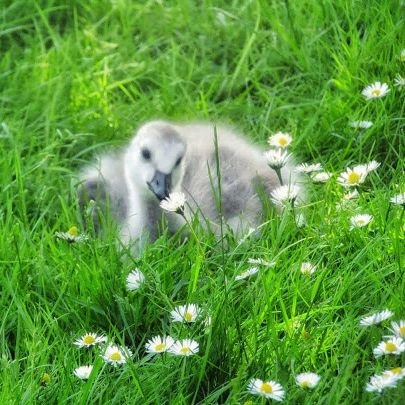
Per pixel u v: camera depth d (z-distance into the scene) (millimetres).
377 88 8891
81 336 7254
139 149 8578
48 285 7766
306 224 7902
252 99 10102
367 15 9961
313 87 9859
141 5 11117
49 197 9023
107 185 9008
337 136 9125
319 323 7039
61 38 10891
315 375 6336
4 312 7555
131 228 8719
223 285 7246
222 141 9016
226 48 10578
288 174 8719
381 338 6715
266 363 6738
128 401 6527
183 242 8109
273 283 7281
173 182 8445
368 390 6164
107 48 10703
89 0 11266
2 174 8961
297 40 10203
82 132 9758
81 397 6473
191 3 11062
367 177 8594
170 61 10461
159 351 6766
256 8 10680
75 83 10164
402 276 7125
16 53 10719
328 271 7461
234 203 8516
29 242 8078
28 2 11070
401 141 9000
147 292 7488
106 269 7656
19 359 7082
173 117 9797
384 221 7727
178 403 6461
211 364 6730
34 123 9734
